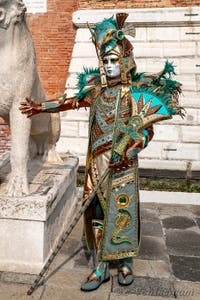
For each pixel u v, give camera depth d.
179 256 3.22
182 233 3.81
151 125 2.49
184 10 6.30
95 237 2.67
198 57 6.27
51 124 3.91
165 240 3.61
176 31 6.40
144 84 2.54
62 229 3.50
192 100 6.07
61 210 3.44
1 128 7.47
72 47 7.29
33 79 2.96
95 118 2.66
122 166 2.44
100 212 2.70
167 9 6.37
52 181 3.28
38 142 4.03
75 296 2.48
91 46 6.62
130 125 2.41
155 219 4.25
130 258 2.78
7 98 2.88
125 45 2.56
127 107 2.53
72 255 3.14
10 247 2.78
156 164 5.88
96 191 2.52
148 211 4.54
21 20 2.77
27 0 7.32
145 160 5.94
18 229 2.76
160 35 6.42
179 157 5.94
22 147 2.91
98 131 2.60
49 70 7.40
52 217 3.04
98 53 2.64
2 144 7.50
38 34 7.36
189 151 5.93
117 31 2.52
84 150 6.17
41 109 2.82
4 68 2.79
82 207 2.47
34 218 2.71
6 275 2.73
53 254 2.48
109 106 2.56
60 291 2.54
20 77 2.84
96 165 2.61
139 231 2.65
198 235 3.77
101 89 2.65
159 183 5.70
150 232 3.82
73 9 7.23
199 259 3.17
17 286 2.58
